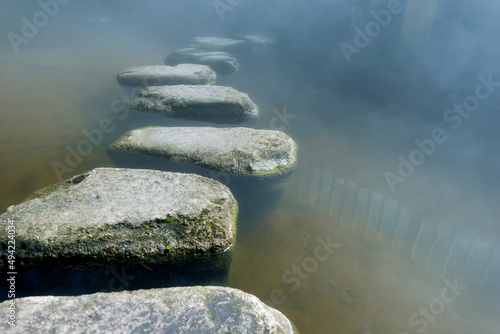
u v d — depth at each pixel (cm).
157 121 356
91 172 225
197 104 357
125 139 286
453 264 208
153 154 272
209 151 268
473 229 235
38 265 176
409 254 213
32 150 286
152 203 199
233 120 363
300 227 229
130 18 820
